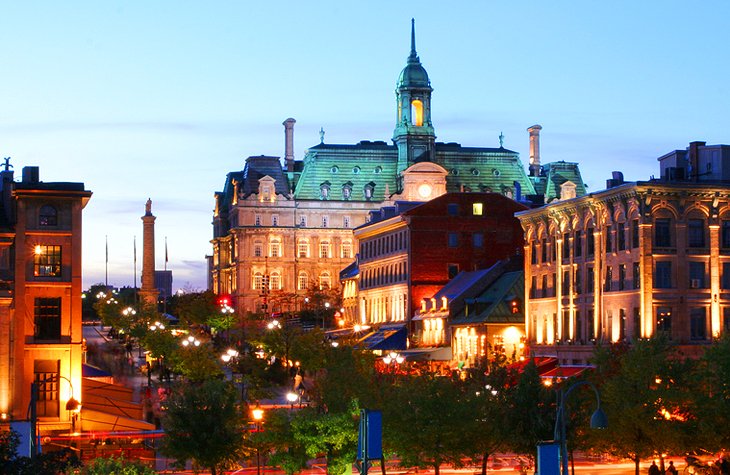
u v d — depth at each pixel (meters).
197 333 191.25
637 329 119.19
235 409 84.94
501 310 149.38
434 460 85.69
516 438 82.06
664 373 85.12
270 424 82.75
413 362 126.25
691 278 119.00
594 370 107.44
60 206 103.19
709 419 81.75
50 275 102.62
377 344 176.25
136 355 187.88
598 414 58.50
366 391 91.12
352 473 88.62
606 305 125.38
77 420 100.31
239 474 93.38
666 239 118.88
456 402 83.94
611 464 101.06
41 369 101.44
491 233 183.50
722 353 85.06
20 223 102.12
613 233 124.44
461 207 183.38
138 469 58.16
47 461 57.16
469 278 169.62
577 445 84.38
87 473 55.72
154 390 139.62
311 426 81.25
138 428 101.00
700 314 119.06
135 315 192.12
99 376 121.25
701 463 83.75
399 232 188.25
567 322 134.88
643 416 80.88
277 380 155.50
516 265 162.62
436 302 168.75
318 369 154.12
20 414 99.69
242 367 153.62
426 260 182.25
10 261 101.88
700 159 126.62
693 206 119.12
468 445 83.69
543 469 57.44
